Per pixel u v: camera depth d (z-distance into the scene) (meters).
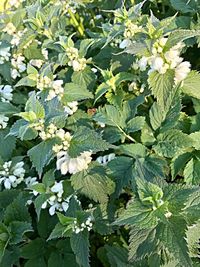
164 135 0.32
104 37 0.39
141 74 0.34
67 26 0.48
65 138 0.29
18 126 0.29
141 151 0.31
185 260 0.24
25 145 0.37
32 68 0.34
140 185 0.26
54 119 0.29
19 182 0.34
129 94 0.36
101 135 0.31
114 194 0.31
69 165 0.29
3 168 0.34
